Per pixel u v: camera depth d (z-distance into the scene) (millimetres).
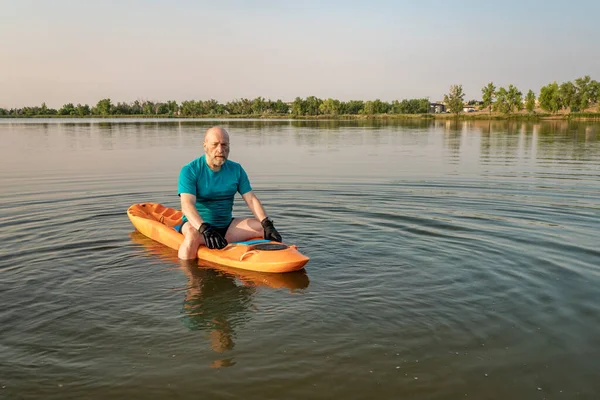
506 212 7020
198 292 4191
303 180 10289
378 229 6121
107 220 6609
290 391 2705
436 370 2922
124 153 16547
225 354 3100
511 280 4359
